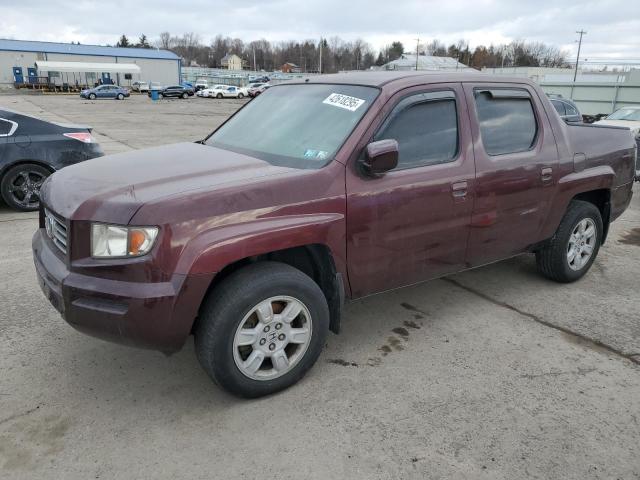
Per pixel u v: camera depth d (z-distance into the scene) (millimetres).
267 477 2492
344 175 3139
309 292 3043
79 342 3664
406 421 2904
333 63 122812
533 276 5129
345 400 3082
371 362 3500
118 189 2832
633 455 2682
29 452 2617
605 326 4090
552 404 3080
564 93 30578
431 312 4281
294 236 2920
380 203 3260
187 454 2633
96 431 2783
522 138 4164
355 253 3244
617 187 4965
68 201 2854
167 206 2645
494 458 2639
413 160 3473
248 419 2902
